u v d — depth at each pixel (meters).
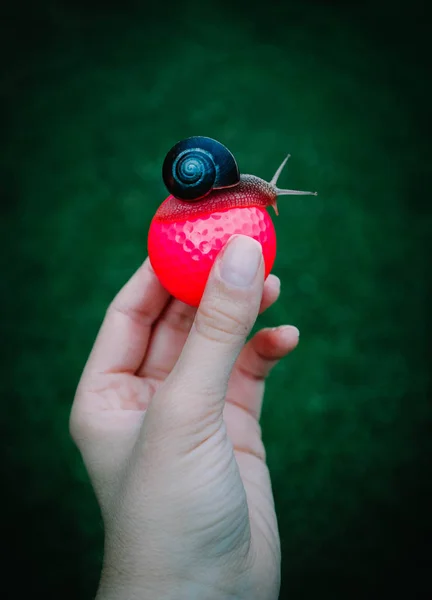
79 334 0.50
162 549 0.18
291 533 0.42
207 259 0.18
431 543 0.42
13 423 0.46
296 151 0.56
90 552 0.41
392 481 0.44
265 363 0.25
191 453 0.17
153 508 0.18
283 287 0.50
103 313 0.50
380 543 0.42
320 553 0.41
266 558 0.20
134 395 0.24
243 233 0.18
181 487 0.18
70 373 0.48
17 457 0.45
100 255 0.52
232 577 0.19
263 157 0.56
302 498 0.43
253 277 0.16
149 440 0.18
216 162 0.17
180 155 0.17
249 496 0.22
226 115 0.59
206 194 0.17
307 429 0.45
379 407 0.46
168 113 0.59
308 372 0.47
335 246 0.52
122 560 0.18
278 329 0.25
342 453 0.45
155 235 0.19
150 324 0.25
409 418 0.46
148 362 0.25
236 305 0.17
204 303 0.17
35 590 0.40
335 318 0.49
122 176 0.56
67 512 0.42
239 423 0.25
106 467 0.21
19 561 0.40
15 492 0.43
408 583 0.40
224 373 0.17
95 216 0.54
